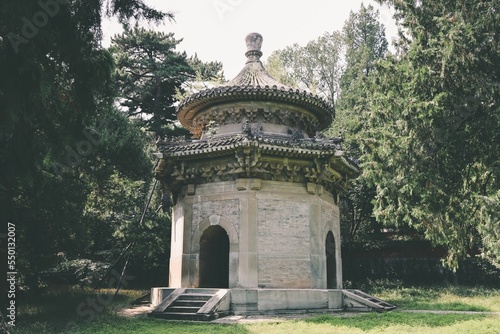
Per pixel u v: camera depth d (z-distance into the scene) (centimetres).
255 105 2398
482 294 3300
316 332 1462
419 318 1844
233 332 1490
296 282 2161
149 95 4744
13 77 1187
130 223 3759
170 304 2000
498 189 1731
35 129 1440
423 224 1916
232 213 2198
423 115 1680
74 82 1427
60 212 2475
